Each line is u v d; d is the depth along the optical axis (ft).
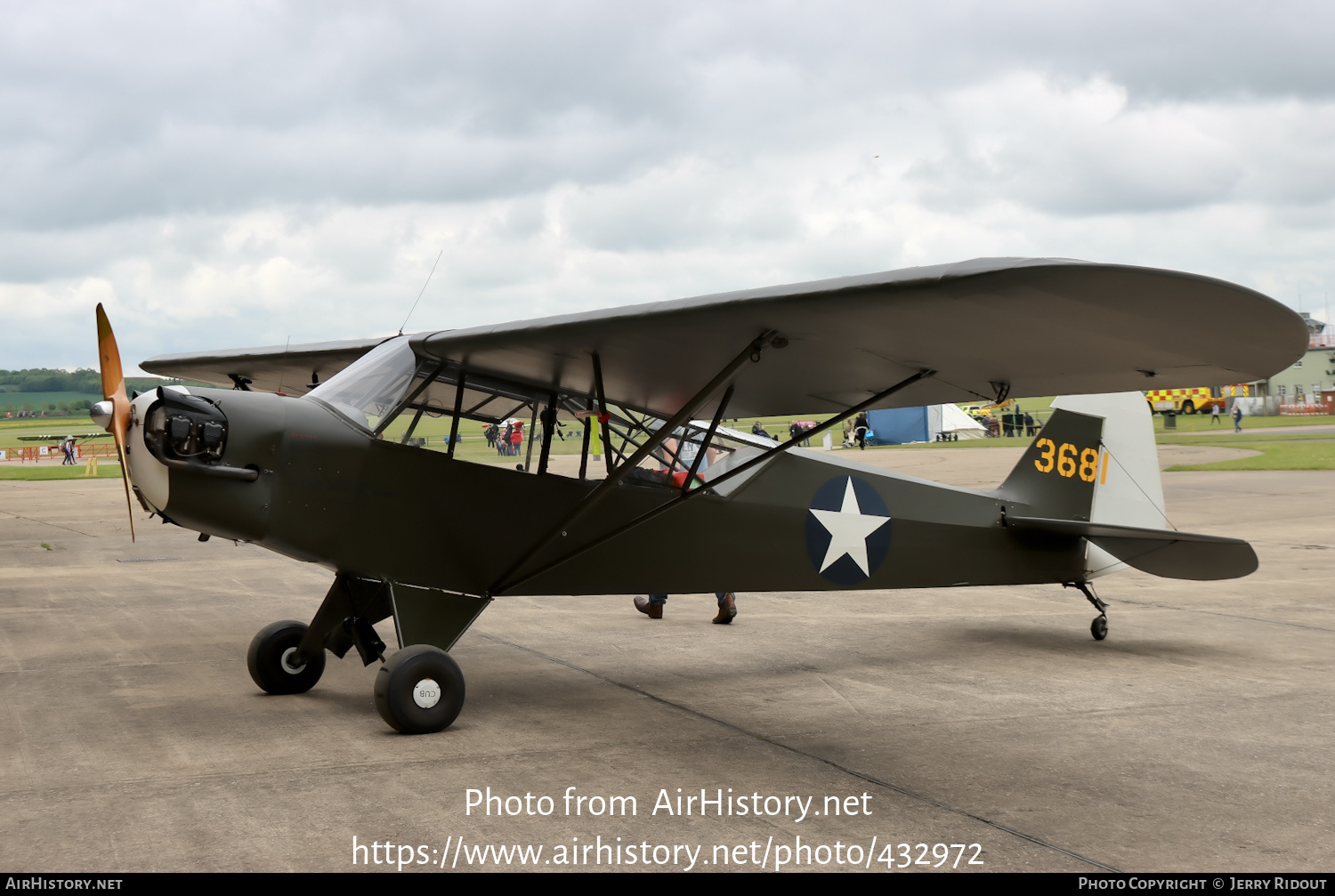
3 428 356.79
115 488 86.89
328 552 15.28
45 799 11.53
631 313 13.38
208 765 12.93
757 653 21.47
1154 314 10.90
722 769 13.15
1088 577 23.41
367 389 15.84
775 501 19.61
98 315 14.61
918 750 14.15
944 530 21.74
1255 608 27.35
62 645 21.65
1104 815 11.51
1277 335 11.20
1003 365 13.74
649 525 18.15
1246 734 15.07
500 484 16.74
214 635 22.98
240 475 14.17
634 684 18.38
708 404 17.83
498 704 16.72
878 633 24.04
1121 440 24.32
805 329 12.94
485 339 15.01
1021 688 18.16
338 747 13.88
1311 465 76.28
